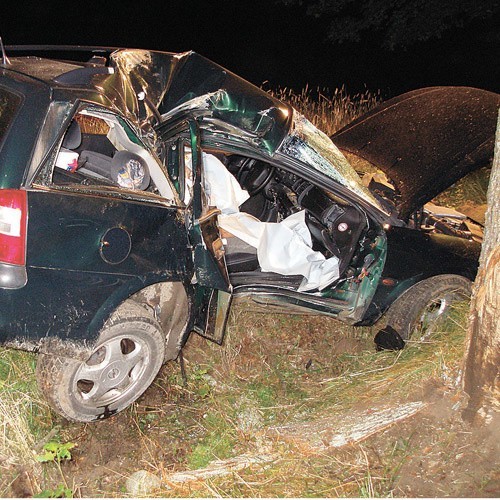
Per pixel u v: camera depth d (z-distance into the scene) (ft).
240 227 14.37
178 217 12.21
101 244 11.02
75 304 10.86
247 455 12.01
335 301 15.28
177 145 12.75
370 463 11.61
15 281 10.33
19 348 10.56
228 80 14.32
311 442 12.23
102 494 11.06
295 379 14.94
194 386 14.02
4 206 10.19
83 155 12.43
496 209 11.49
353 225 14.87
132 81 13.02
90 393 11.76
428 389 12.93
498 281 11.30
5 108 10.83
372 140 17.07
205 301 13.16
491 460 11.43
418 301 15.34
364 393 13.71
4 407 11.33
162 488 11.07
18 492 10.71
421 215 15.69
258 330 16.02
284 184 15.89
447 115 16.63
